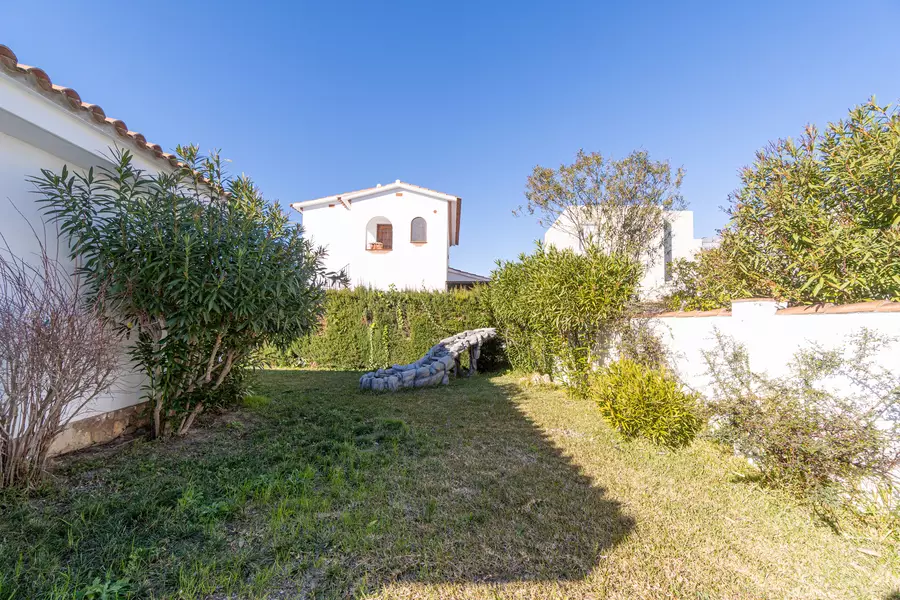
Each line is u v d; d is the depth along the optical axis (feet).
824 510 9.55
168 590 6.43
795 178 14.01
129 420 15.07
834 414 9.86
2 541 7.54
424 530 8.64
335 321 38.91
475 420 18.83
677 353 18.19
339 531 8.43
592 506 10.02
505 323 33.65
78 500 9.18
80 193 12.23
